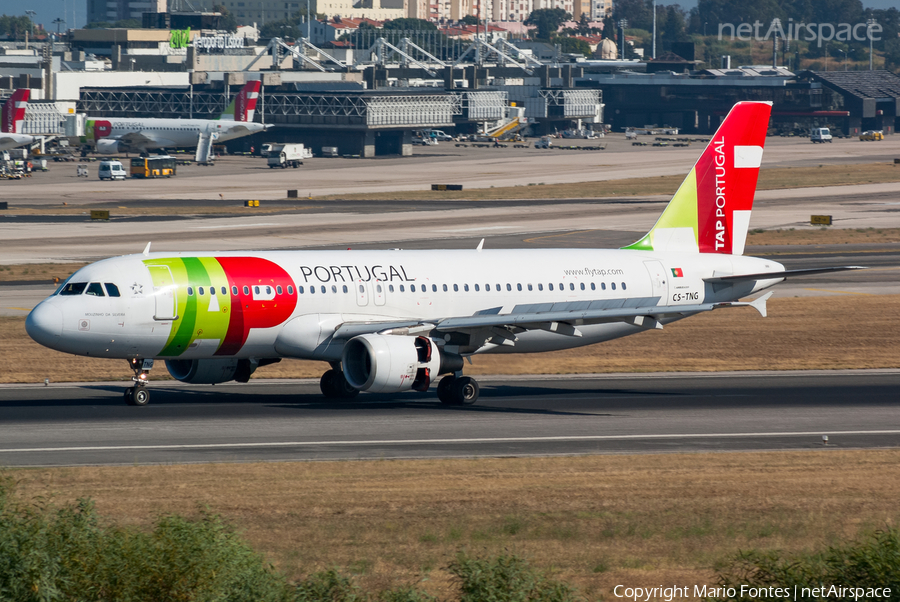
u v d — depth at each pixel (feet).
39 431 487.61
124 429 496.23
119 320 529.86
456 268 616.39
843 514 354.33
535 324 568.82
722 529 331.36
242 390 626.23
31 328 525.75
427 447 470.80
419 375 556.92
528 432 508.53
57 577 231.09
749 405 589.73
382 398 608.19
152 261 549.54
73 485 381.19
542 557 299.17
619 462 437.99
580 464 432.66
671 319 610.24
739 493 383.65
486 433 504.84
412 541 314.14
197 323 544.21
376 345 541.34
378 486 387.34
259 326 558.15
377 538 317.01
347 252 608.19
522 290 623.77
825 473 419.54
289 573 278.87
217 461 433.89
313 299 569.23
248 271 561.02
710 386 655.35
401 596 250.16
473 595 246.47
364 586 268.00
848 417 556.51
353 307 580.71
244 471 410.72
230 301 549.95
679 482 400.47
